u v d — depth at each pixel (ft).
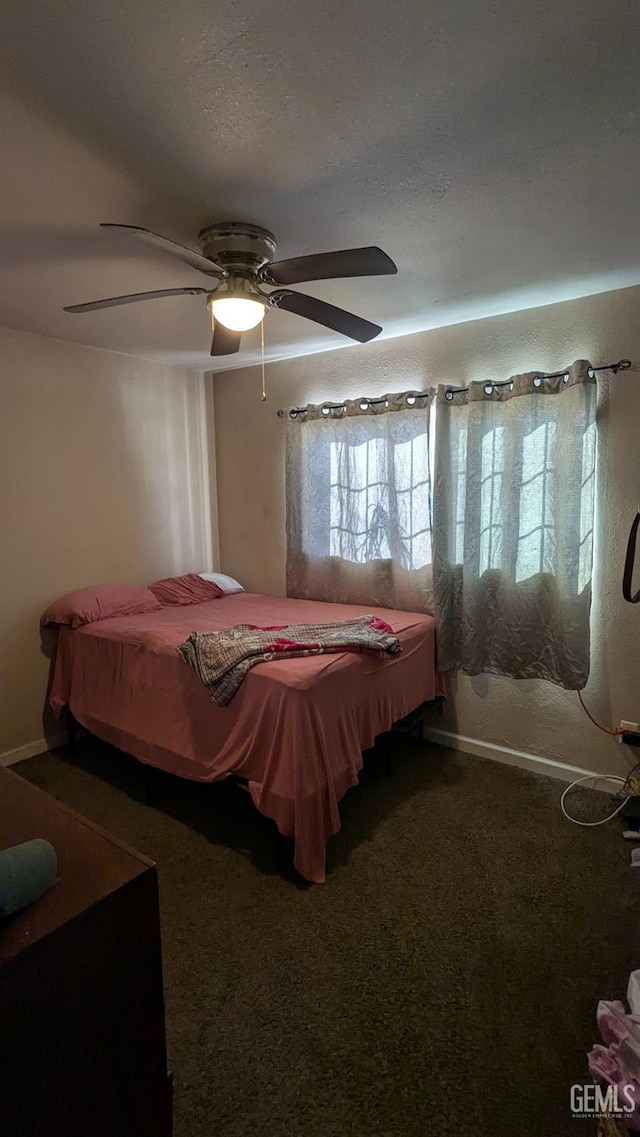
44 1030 2.68
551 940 5.78
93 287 7.39
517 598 8.93
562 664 8.51
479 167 4.78
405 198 5.28
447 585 9.61
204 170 4.71
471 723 9.98
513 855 7.15
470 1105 4.25
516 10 3.15
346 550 11.00
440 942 5.78
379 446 10.41
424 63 3.55
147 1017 3.20
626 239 6.26
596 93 3.85
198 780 7.64
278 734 6.67
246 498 12.91
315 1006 5.06
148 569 12.10
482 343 9.25
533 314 8.70
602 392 8.18
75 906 2.80
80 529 10.76
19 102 3.81
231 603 11.46
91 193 5.06
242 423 12.73
